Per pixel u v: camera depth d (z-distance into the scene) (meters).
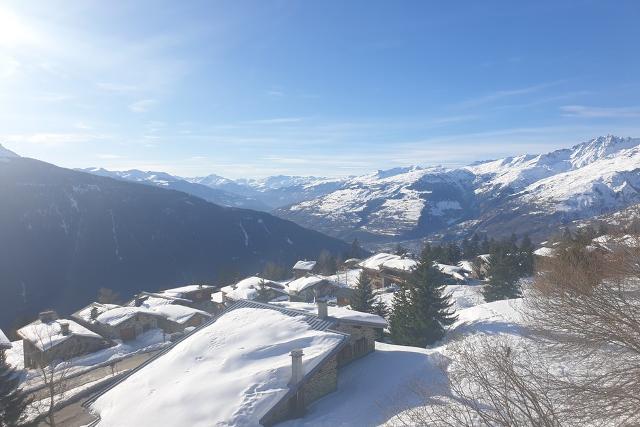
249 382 19.58
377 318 29.09
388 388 22.27
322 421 19.02
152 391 20.59
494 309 34.31
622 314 13.99
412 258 101.62
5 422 24.44
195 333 27.19
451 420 13.23
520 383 12.30
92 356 46.31
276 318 26.12
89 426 19.61
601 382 12.75
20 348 50.97
